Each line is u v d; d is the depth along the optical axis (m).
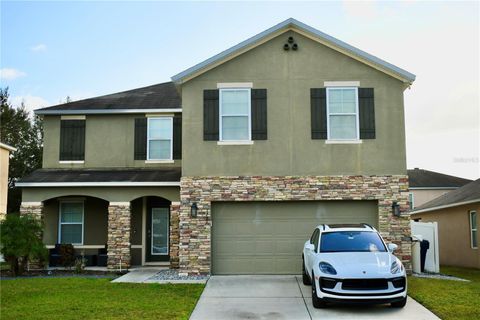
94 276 17.39
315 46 17.48
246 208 17.17
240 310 12.09
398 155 17.03
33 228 17.94
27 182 19.41
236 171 17.05
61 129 21.98
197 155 17.12
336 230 13.55
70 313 11.39
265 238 17.08
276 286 14.88
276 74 17.41
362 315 11.51
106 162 21.70
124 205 19.39
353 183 16.91
